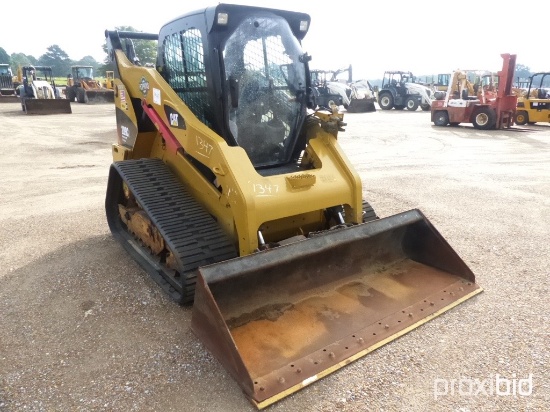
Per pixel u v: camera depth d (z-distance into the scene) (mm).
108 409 2525
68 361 2939
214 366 2887
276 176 3496
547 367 2848
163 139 4480
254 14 3836
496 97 16359
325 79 26859
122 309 3566
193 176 3988
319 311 3262
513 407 2525
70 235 5215
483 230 5359
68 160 10133
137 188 3959
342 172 3936
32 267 4332
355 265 3699
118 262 4430
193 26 3805
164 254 4055
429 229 3887
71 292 3838
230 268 2887
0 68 32219
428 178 8234
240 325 3088
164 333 3244
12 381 2744
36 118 19578
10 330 3285
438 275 3814
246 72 3850
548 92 24250
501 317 3398
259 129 4023
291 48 4145
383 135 14930
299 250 3174
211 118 3879
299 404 2555
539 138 14141
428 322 3312
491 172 8828
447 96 17641
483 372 2809
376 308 3336
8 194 7137
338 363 2816
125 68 4750
